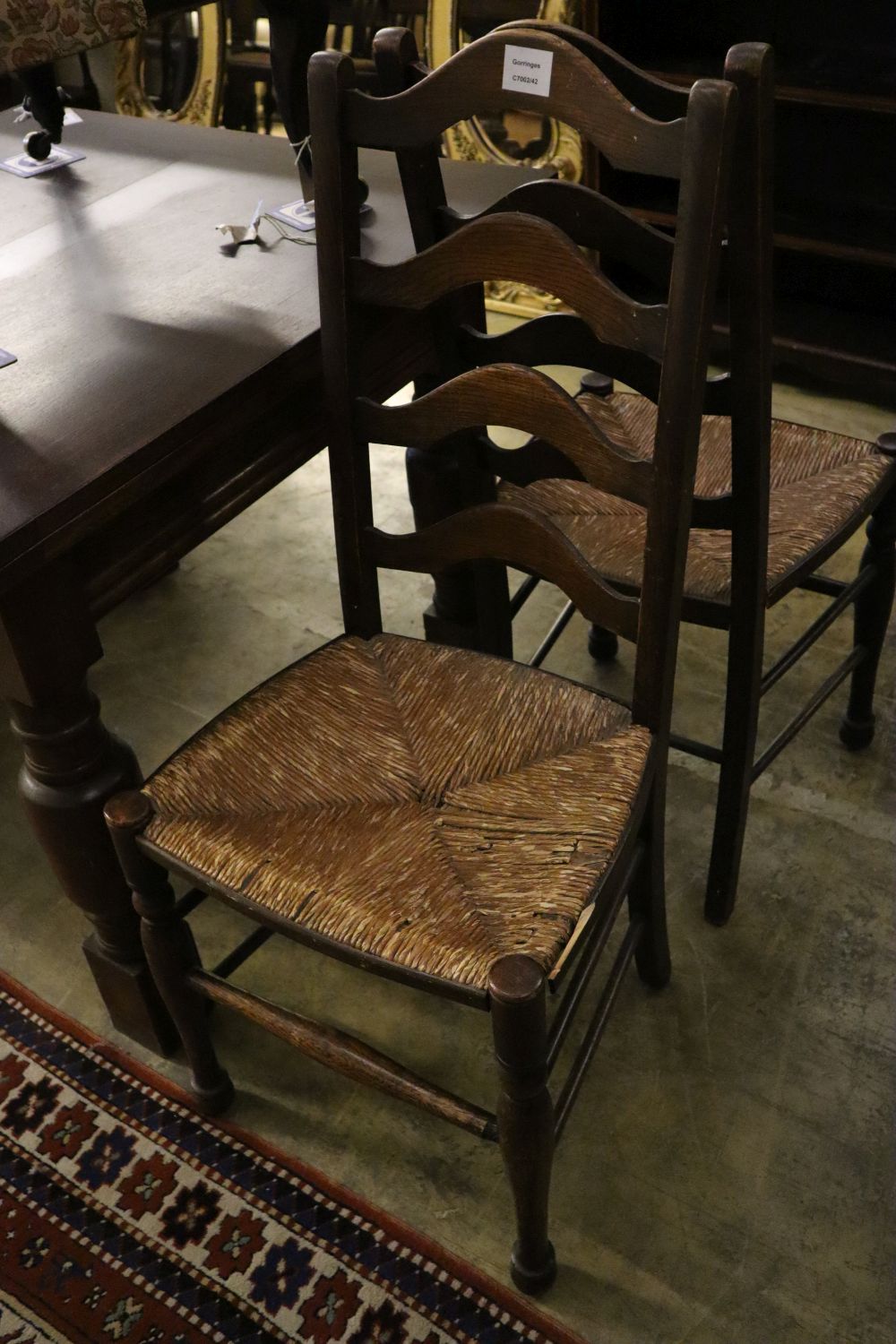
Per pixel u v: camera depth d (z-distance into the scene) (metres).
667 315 1.01
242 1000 1.23
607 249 1.11
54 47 1.24
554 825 1.14
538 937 1.03
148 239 1.48
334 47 2.84
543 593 2.16
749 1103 1.40
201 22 2.93
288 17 1.42
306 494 2.45
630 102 1.07
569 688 1.29
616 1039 1.48
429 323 1.48
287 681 1.34
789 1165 1.34
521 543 1.23
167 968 1.25
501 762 1.23
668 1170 1.34
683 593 1.22
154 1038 1.47
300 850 1.14
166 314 1.32
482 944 1.03
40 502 1.03
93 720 1.20
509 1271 1.26
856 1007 1.49
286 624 2.12
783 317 2.63
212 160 1.69
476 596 1.64
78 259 1.44
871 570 1.60
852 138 2.58
